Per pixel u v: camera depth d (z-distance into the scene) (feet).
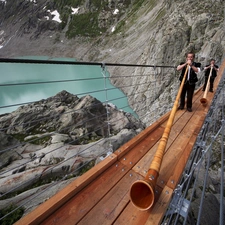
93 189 7.32
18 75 232.53
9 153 35.58
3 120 47.50
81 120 48.21
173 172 8.53
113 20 328.49
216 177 41.37
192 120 15.02
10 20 522.47
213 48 82.28
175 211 7.79
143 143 11.01
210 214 24.81
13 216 18.75
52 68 273.54
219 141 48.57
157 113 89.20
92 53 288.51
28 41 422.41
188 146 10.91
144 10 276.00
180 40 102.83
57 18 427.74
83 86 169.48
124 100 131.03
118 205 6.69
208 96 23.45
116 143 38.34
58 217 6.08
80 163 29.63
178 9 122.93
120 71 176.86
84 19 374.63
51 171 27.58
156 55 112.06
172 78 98.37
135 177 8.11
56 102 58.18
